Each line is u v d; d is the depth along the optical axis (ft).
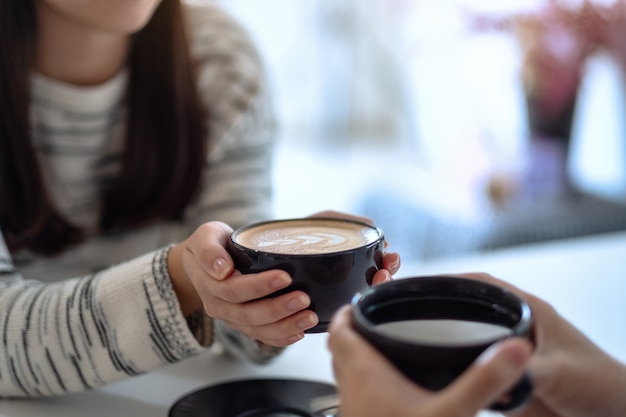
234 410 2.52
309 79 11.06
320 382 2.68
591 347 2.02
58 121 3.45
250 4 10.71
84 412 2.62
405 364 1.59
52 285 2.82
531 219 7.11
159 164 3.54
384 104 10.96
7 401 2.70
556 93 8.04
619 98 8.13
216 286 2.24
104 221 3.63
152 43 3.44
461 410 1.49
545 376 1.84
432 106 9.87
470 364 1.56
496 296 1.76
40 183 3.33
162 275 2.60
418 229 7.22
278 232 2.40
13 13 3.22
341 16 10.71
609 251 3.85
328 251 2.18
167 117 3.50
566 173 8.15
